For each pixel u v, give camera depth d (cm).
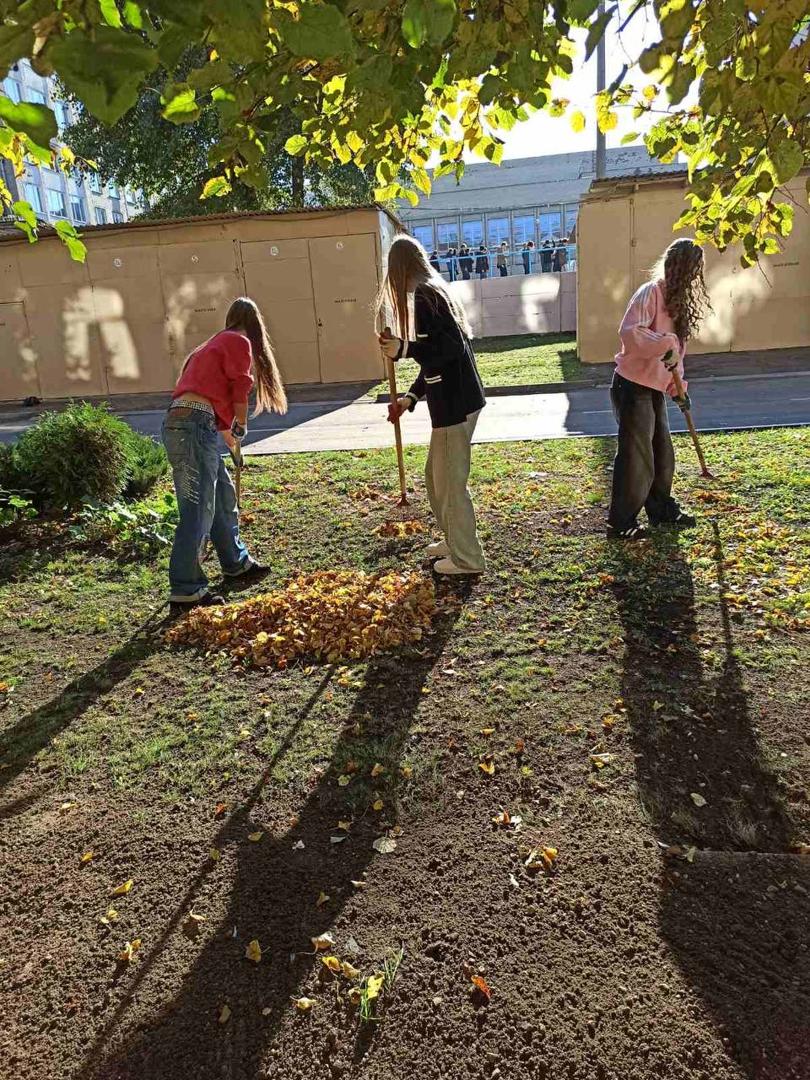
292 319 1694
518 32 221
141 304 1711
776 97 215
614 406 520
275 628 445
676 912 234
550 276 2445
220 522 516
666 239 1559
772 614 415
